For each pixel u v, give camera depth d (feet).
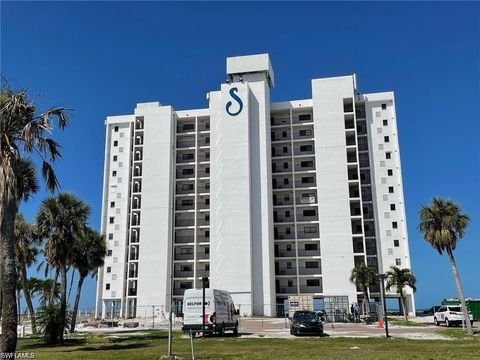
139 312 253.44
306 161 270.05
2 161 56.54
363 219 254.47
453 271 112.78
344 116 264.93
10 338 52.24
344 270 241.76
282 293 250.98
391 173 261.03
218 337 102.63
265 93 268.41
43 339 97.50
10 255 54.54
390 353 64.08
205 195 271.69
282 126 274.36
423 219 114.93
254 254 244.83
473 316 175.32
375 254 252.21
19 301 178.50
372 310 192.34
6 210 55.57
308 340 91.15
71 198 108.06
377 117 271.08
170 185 271.49
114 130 294.05
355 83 278.46
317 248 254.47
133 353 67.77
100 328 156.15
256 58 275.18
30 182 79.20
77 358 61.72
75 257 123.34
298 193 265.54
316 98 269.03
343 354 63.62
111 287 268.00
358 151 266.36
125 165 286.87
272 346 77.92
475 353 63.00
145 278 258.16
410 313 236.43
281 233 260.62
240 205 248.32
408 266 244.83
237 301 236.02
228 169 254.27
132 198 278.67
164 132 279.08
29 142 57.57
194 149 280.51
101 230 277.85
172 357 59.72
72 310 134.51
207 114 284.61
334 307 205.87
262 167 256.73
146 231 265.13
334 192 253.65
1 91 58.59
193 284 256.93
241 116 259.80
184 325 104.53
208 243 258.98
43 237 106.73
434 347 73.36
